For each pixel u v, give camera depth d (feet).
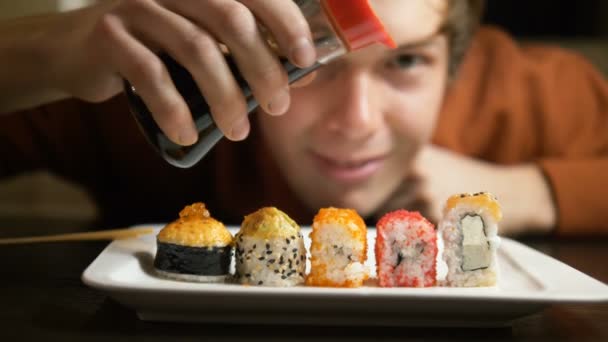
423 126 2.42
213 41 1.44
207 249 1.55
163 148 1.50
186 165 1.52
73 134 3.17
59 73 1.85
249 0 1.43
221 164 2.98
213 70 1.42
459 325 1.37
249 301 1.31
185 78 1.47
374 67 2.24
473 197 1.59
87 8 1.93
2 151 3.09
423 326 1.37
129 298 1.32
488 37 3.82
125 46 1.47
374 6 2.17
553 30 4.44
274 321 1.37
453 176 2.74
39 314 1.41
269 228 1.54
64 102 3.13
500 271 1.66
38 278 1.67
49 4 3.61
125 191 3.28
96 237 1.87
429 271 1.57
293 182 2.56
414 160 2.49
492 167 2.93
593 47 4.34
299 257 1.55
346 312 1.34
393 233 1.57
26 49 1.90
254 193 2.98
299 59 1.39
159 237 1.57
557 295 1.31
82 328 1.33
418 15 2.24
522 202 2.76
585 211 2.72
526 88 3.60
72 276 1.69
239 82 1.46
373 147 2.31
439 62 2.45
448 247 1.59
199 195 3.15
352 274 1.54
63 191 4.08
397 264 1.57
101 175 3.28
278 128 2.41
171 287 1.30
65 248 2.01
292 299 1.30
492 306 1.32
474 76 3.62
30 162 3.16
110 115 3.12
